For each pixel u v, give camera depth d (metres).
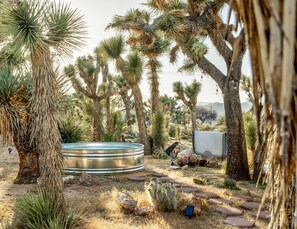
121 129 17.78
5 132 7.55
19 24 4.33
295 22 0.61
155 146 15.91
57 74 6.32
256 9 0.66
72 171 9.98
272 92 0.62
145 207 5.69
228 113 9.30
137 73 15.08
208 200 6.65
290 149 0.83
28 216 4.56
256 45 0.76
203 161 11.60
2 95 7.19
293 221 1.28
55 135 4.68
